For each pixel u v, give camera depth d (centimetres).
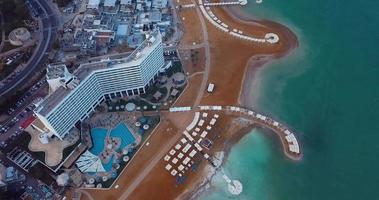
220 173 19600
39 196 18750
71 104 19400
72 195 18850
